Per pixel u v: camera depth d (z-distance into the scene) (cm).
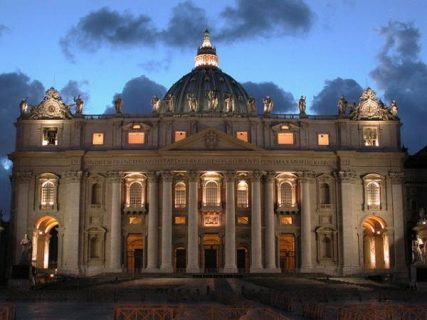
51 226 10600
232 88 13775
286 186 10250
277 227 10094
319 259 10062
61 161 10250
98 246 10044
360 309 3491
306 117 10381
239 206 10150
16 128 10412
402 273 10000
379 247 10488
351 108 10550
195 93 13438
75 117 10325
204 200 10106
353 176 10219
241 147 10062
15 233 10081
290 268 10200
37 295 5669
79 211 10019
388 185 10294
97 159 10162
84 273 9894
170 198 9950
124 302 5266
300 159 10181
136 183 10188
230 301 4772
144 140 10269
